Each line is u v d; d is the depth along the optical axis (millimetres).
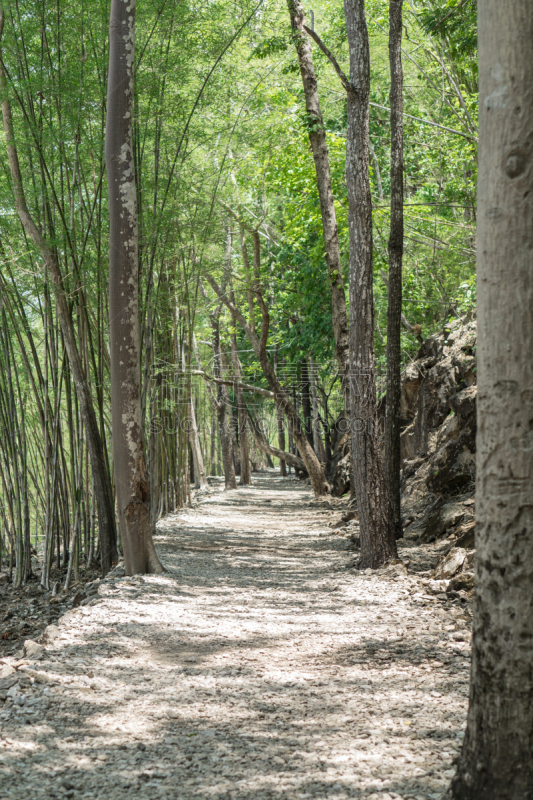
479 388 2223
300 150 15195
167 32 9172
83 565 10555
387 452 9773
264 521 14711
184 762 2764
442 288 18062
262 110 15633
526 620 2104
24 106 8398
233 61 12766
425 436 12930
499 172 2127
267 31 13711
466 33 10242
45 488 9828
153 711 3402
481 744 2195
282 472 36812
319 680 3947
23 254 8492
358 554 9328
